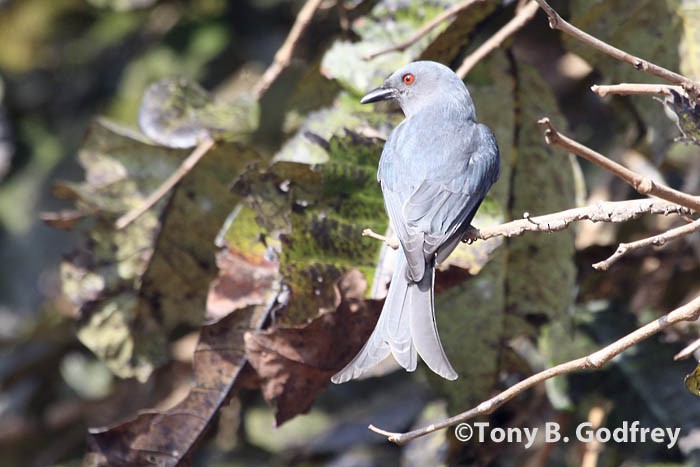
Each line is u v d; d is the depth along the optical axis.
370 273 8.64
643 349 9.51
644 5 9.24
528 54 12.94
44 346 13.30
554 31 12.70
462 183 8.22
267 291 8.92
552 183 9.42
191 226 10.30
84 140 10.44
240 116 9.90
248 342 8.68
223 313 8.89
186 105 10.27
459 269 8.49
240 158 10.09
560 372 6.75
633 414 9.19
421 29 9.02
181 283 10.42
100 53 14.67
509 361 9.41
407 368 6.94
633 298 10.68
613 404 9.27
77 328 10.45
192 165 10.05
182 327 10.73
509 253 9.24
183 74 13.62
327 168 8.70
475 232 7.93
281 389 8.78
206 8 13.84
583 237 11.23
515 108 9.55
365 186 8.78
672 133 9.13
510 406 10.34
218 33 13.66
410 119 8.82
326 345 8.64
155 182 10.41
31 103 15.07
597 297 10.67
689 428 9.01
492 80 9.60
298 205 8.69
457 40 9.52
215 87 13.59
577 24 9.38
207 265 10.39
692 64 9.15
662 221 10.93
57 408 13.52
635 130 10.80
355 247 8.68
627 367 9.41
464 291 9.33
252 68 13.44
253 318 8.91
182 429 9.02
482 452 9.95
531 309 9.31
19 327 14.20
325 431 12.30
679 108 7.55
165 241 10.30
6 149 14.88
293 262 8.59
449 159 8.33
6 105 14.93
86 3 14.83
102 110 14.51
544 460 9.93
